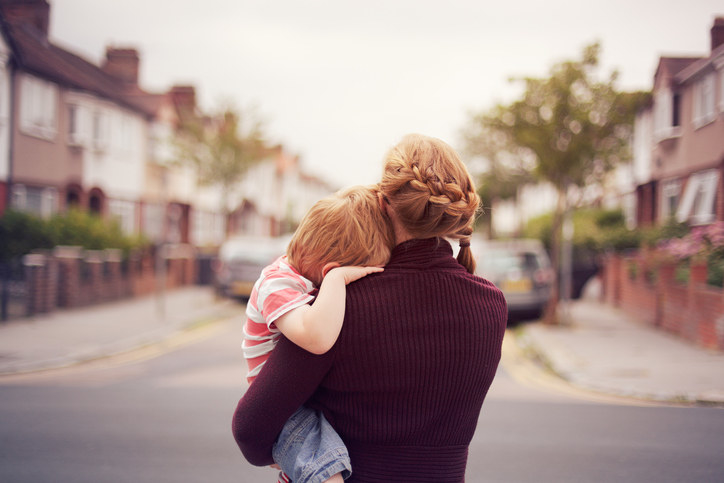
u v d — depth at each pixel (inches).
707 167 717.3
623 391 292.7
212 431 221.8
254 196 1737.2
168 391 291.3
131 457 193.3
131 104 1051.3
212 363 374.3
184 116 1002.7
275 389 56.4
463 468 60.3
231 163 960.3
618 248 828.0
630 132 521.0
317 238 60.8
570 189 548.1
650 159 920.9
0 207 751.1
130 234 825.5
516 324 563.2
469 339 58.1
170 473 179.5
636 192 995.3
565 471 183.0
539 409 261.3
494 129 550.6
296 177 2393.0
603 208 1095.0
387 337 55.7
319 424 59.8
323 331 54.4
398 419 56.9
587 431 226.1
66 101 885.8
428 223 58.4
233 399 273.7
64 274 616.4
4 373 338.6
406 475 57.1
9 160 765.9
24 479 173.9
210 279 1067.9
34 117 814.5
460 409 58.8
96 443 207.3
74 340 435.8
